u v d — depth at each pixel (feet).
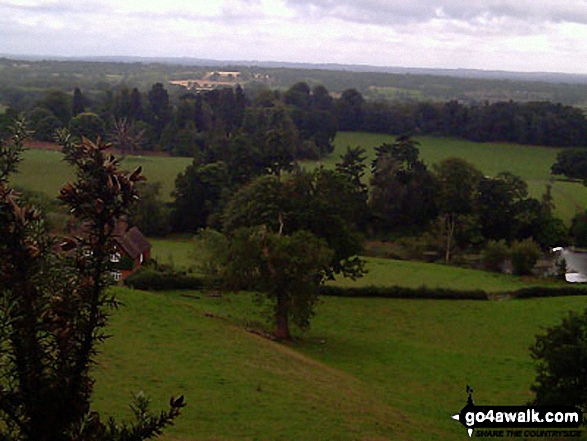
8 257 21.91
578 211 325.42
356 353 145.59
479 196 302.04
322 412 91.61
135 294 153.17
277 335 150.92
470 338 164.04
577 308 190.90
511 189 302.86
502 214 299.99
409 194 321.11
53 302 22.40
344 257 187.21
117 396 84.74
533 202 304.71
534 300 200.64
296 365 120.98
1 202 22.06
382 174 324.60
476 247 296.30
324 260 145.89
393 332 166.50
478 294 199.41
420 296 196.24
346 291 193.88
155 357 108.68
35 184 245.45
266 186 197.67
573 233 306.96
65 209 23.72
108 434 22.89
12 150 23.75
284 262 144.66
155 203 282.15
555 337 93.61
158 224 280.72
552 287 208.03
